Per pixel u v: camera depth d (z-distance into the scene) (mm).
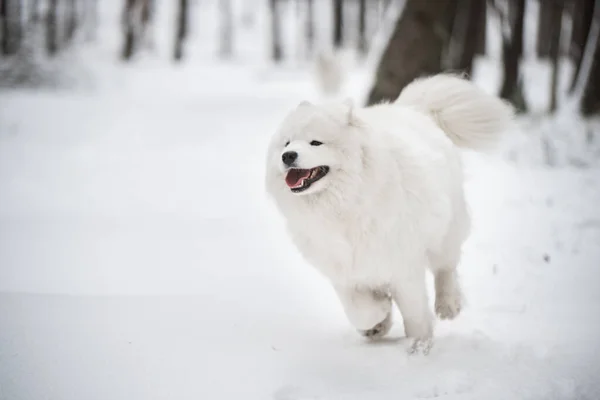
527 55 33656
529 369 4137
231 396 3797
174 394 3814
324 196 4402
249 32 44250
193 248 7414
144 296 5488
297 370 4180
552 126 14414
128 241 7695
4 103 20125
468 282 6242
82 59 31531
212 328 4883
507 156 12188
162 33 42250
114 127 17125
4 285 5961
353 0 43469
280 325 5070
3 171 12109
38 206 9562
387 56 12586
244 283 6160
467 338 4789
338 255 4523
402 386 3926
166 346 4480
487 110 5805
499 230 7977
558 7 19266
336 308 5605
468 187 10234
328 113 4449
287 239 7875
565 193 9703
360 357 4422
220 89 25750
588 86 16109
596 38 16062
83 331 4672
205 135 15969
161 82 27828
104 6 47250
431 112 5742
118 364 4172
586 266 6535
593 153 12188
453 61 17500
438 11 12297
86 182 11297
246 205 9641
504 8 21234
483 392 3773
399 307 4777
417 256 4637
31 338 4508
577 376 3977
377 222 4430
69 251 7250
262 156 13422
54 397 3754
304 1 45719
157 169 12352
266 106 20000
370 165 4383
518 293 5863
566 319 5164
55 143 15125
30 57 26766
